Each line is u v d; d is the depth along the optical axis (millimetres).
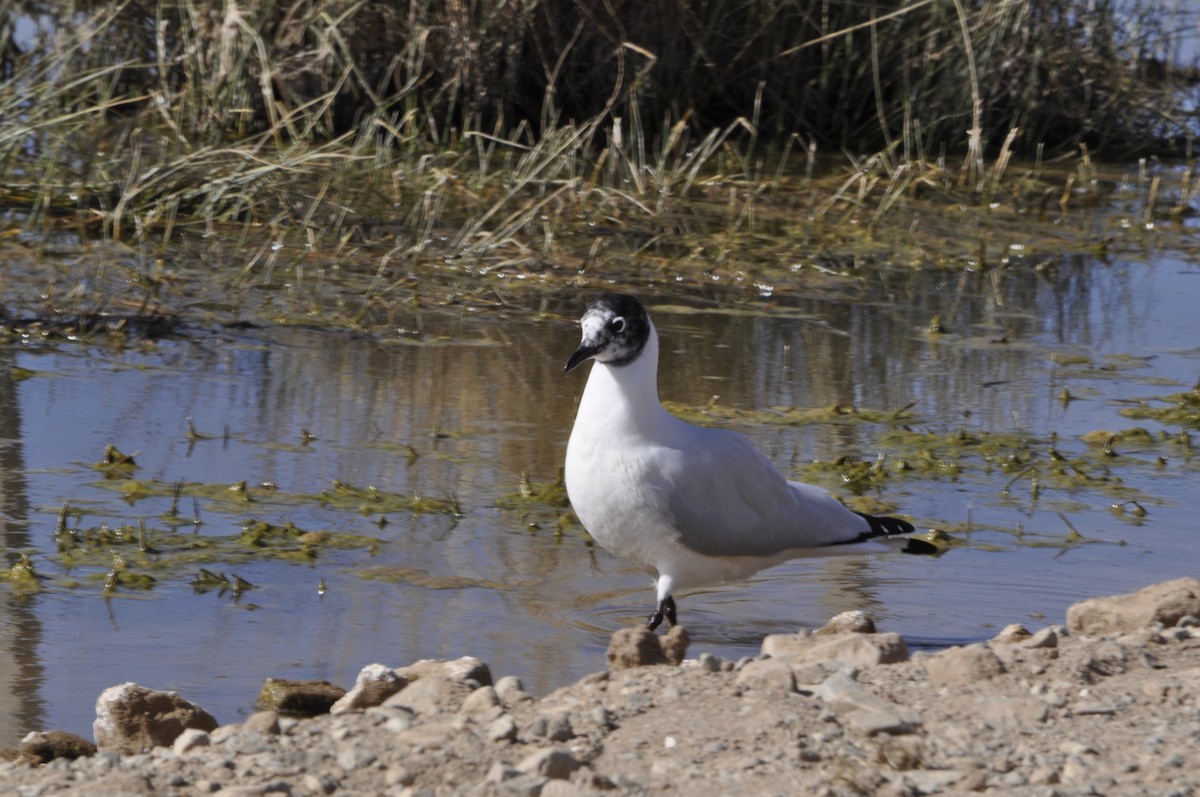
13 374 13102
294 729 6926
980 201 21094
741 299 16688
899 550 9617
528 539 10344
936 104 23156
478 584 9578
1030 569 10156
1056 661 7660
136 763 6586
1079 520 11078
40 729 7520
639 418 8969
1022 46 23672
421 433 12266
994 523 10969
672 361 14492
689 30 22344
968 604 9586
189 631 8703
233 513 10492
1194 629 8266
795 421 12953
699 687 7262
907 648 8336
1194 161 24297
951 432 12945
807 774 6359
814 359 14789
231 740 6738
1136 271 18641
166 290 15594
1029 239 19703
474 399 13133
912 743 6645
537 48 21547
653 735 6738
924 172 21609
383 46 21375
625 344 8859
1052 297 17406
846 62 23156
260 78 20844
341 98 21438
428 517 10602
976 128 21828
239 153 17922
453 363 14094
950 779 6352
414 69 21344
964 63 23250
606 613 9297
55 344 13945
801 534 9281
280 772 6395
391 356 14219
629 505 8938
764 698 7090
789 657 7844
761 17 22828
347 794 6215
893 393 13922
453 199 18953
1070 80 24266
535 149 19156
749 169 21578
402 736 6711
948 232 19719
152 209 17703
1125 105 24797
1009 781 6367
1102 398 14039
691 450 9016
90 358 13672
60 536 9922
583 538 10414
